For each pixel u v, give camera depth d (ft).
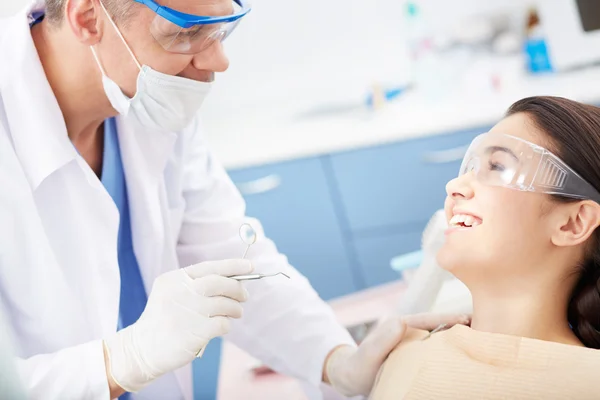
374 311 6.07
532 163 4.06
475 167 4.25
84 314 4.92
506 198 4.12
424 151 9.78
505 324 4.23
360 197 9.95
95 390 4.10
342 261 10.12
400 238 10.10
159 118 4.89
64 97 4.87
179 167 5.61
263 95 11.54
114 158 5.41
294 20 11.28
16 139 4.72
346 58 11.48
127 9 4.32
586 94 9.27
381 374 4.54
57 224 4.85
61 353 4.22
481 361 3.99
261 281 5.54
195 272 4.34
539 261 4.14
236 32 11.24
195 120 5.98
